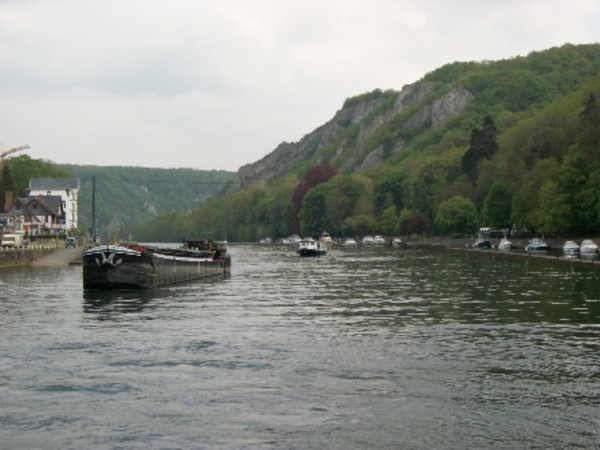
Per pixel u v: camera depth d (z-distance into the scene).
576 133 153.62
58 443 22.38
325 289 71.06
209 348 36.44
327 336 40.16
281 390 27.91
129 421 24.30
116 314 50.34
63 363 32.75
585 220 144.38
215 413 25.08
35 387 28.42
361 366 31.94
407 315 49.12
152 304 57.09
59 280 83.94
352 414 24.89
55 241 159.50
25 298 61.56
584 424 23.67
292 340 38.81
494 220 181.00
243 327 43.75
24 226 186.88
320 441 22.36
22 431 23.39
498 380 29.31
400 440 22.36
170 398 26.89
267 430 23.36
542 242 150.62
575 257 117.31
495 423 23.83
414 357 33.88
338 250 195.25
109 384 28.88
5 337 39.94
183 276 81.69
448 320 46.34
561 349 35.69
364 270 102.75
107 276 67.88
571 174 142.62
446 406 25.73
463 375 30.19
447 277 85.12
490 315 48.59
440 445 21.92
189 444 22.22
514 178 170.50
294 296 63.84
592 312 49.66
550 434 22.75
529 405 25.81
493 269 99.75
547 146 164.88
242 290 70.44
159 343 37.91
